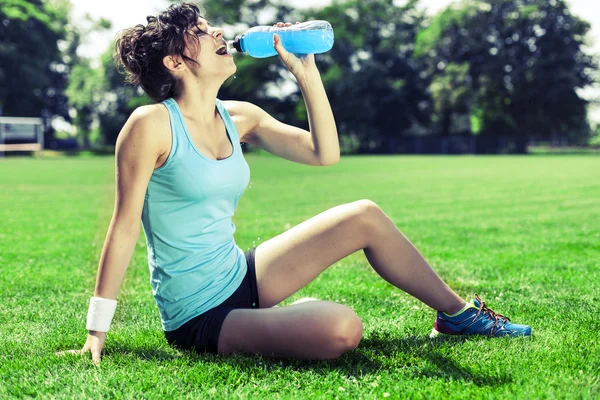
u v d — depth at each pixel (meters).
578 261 5.49
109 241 2.54
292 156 3.01
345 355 2.69
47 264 5.55
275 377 2.42
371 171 25.58
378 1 61.62
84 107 63.25
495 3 59.75
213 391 2.26
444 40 61.34
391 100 62.59
